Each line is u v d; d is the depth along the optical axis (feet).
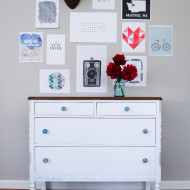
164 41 7.78
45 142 6.50
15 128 7.91
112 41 7.75
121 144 6.47
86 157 6.51
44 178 6.53
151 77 7.82
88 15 7.73
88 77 7.78
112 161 6.49
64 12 7.73
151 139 6.47
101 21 7.75
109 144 6.47
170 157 7.94
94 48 7.76
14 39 7.77
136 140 6.47
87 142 6.48
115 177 6.51
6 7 7.73
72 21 7.73
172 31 7.77
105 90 7.80
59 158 6.51
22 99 7.85
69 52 7.77
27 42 7.77
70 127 6.48
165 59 7.80
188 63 7.80
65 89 7.82
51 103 6.47
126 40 7.76
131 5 7.75
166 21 7.77
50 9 7.75
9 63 7.79
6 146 7.92
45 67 7.80
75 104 6.45
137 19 7.75
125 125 6.46
